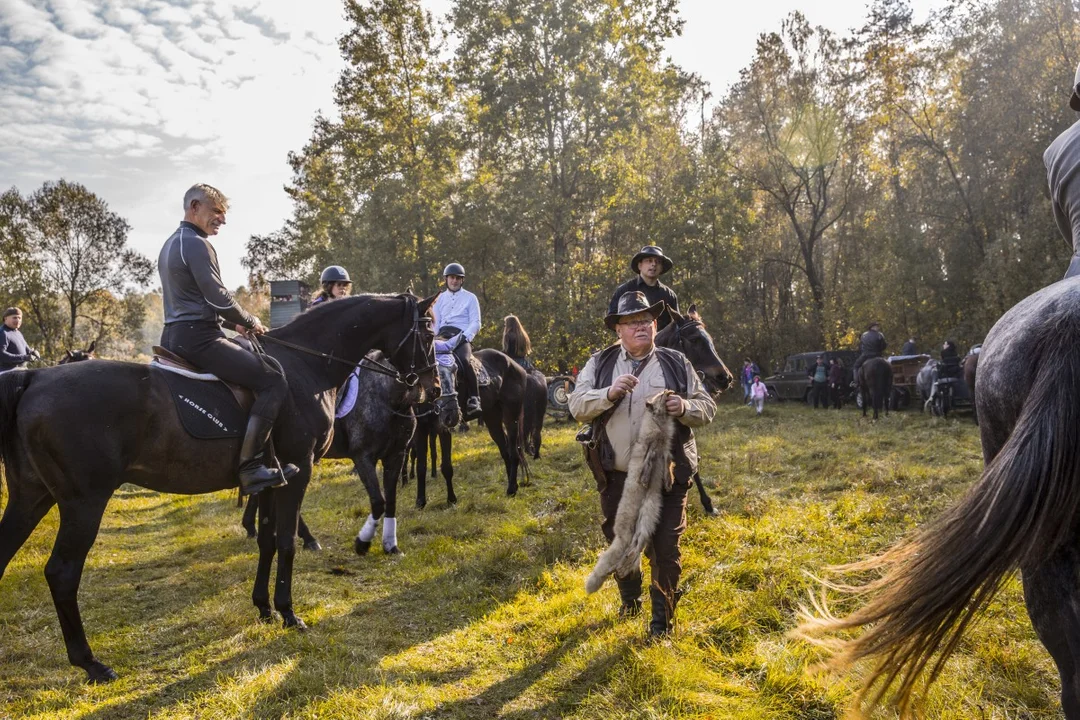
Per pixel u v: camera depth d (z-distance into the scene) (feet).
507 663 12.32
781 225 117.08
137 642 13.83
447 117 97.76
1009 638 11.57
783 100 98.63
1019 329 6.86
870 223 100.83
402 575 18.06
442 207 95.66
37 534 23.29
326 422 15.66
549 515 23.97
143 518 28.30
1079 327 6.03
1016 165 77.10
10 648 13.62
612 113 87.66
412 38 95.71
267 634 13.82
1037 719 9.48
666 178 95.20
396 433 20.86
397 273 92.32
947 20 80.23
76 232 117.91
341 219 112.68
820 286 101.81
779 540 17.88
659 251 19.48
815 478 27.12
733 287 95.04
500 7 88.43
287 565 14.70
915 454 32.19
